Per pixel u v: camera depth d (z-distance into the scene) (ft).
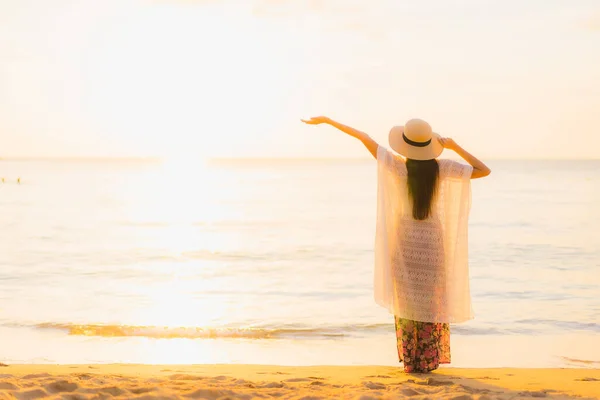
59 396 14.39
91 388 15.17
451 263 18.71
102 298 47.32
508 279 57.36
